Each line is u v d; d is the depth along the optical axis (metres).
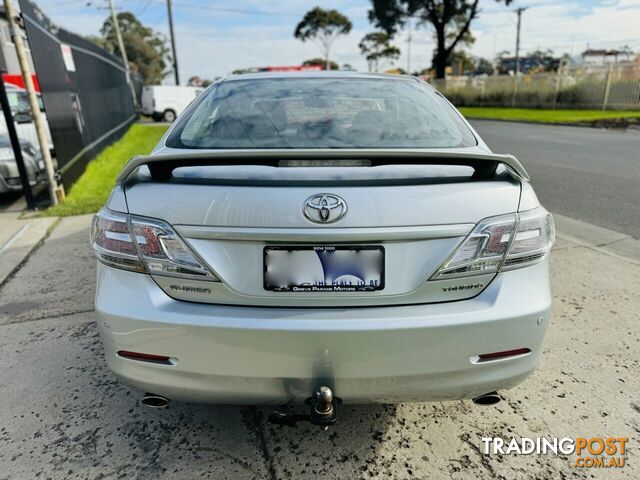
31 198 5.91
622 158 8.71
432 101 2.42
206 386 1.64
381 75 2.73
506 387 1.72
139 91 30.00
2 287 3.56
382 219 1.54
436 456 1.92
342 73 2.70
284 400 1.67
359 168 1.67
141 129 18.69
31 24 5.61
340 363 1.57
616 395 2.27
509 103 26.34
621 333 2.79
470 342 1.59
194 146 2.04
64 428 2.08
